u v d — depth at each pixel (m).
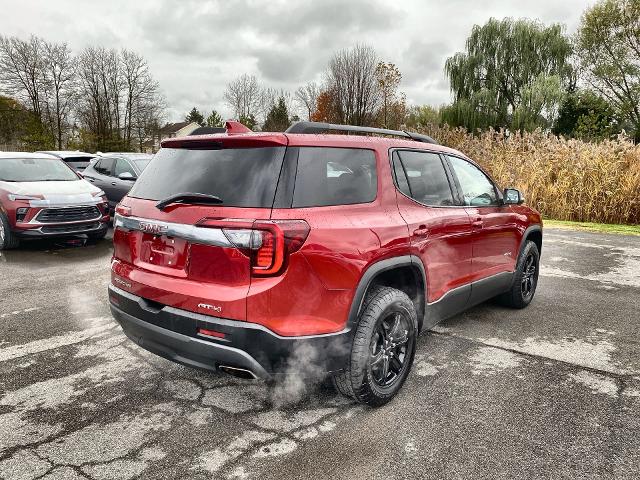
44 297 5.20
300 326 2.47
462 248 3.66
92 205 8.23
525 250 4.75
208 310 2.44
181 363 2.68
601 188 11.82
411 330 3.06
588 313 4.83
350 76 31.97
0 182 8.01
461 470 2.32
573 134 30.06
